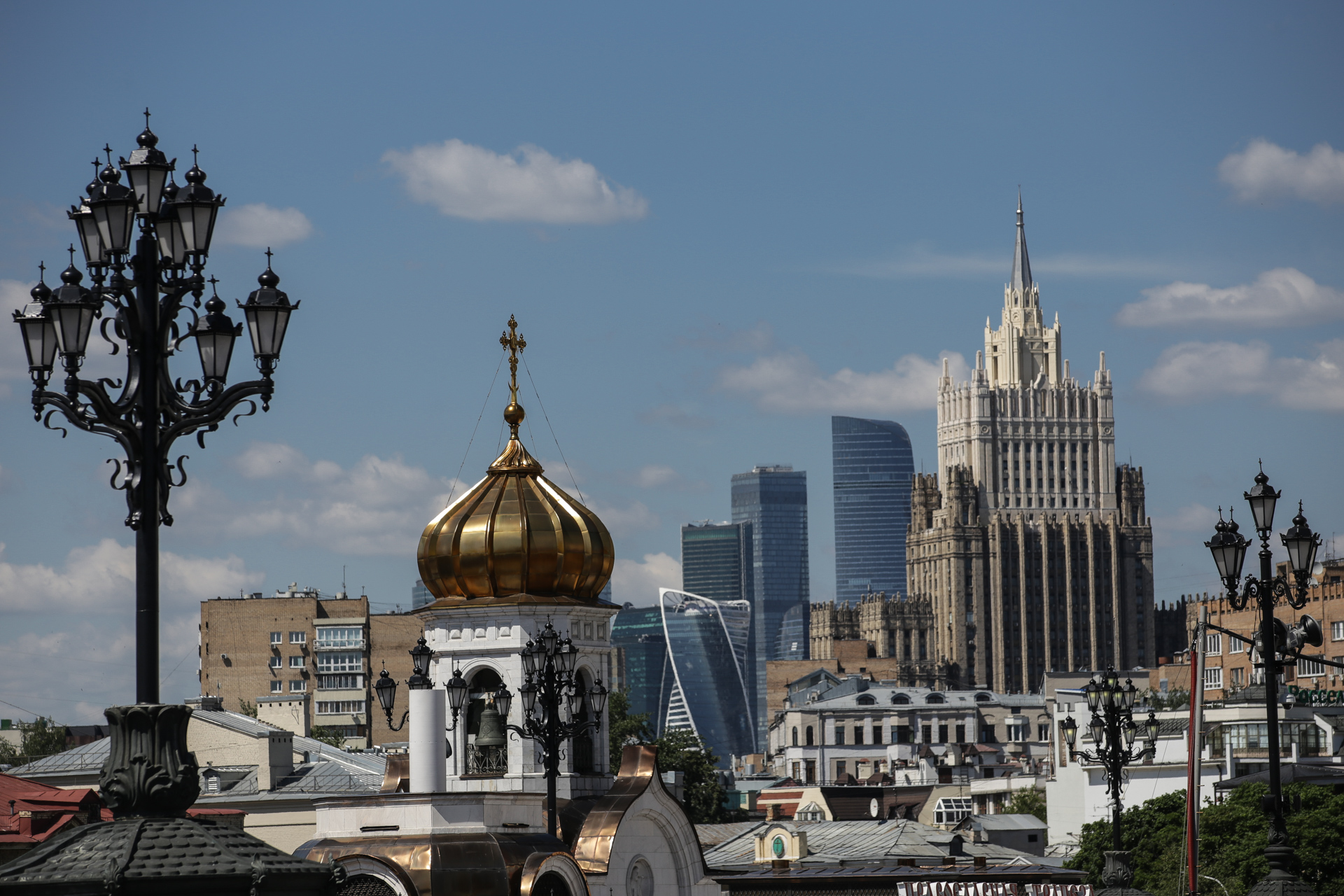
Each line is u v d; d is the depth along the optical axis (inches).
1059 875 4461.1
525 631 3481.8
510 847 2898.6
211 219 1540.4
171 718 1397.6
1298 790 5300.2
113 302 1501.0
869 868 4680.1
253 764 6225.4
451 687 3267.7
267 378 1558.8
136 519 1467.8
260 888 1334.9
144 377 1488.7
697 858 3412.9
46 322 1537.9
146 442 1478.8
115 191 1501.0
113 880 1284.4
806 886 4429.1
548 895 2898.6
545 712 2810.0
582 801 3481.8
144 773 1374.3
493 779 3454.7
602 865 3223.4
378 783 6122.1
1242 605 2405.3
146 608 1449.3
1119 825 3245.6
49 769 6136.8
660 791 3378.4
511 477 3609.7
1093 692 3346.5
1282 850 2181.3
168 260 1535.4
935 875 4446.4
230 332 1557.6
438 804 2883.9
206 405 1530.5
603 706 2869.1
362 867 2694.4
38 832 4165.8
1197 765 3275.1
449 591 3548.2
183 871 1316.4
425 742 3029.0
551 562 3516.2
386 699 3073.3
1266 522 2274.9
